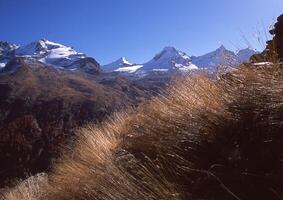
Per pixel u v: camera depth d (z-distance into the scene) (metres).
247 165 2.93
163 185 3.19
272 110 3.03
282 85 3.12
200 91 3.83
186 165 3.32
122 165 3.98
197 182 3.06
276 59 3.61
